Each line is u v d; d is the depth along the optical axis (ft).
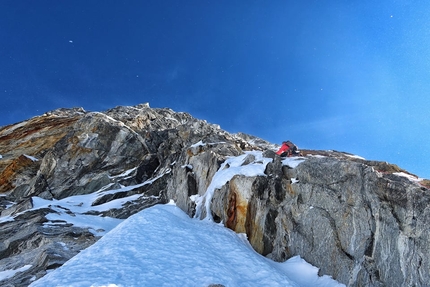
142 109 184.14
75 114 163.63
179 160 95.71
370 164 60.23
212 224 57.57
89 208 90.99
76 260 36.76
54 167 116.06
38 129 138.82
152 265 35.42
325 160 52.75
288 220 50.90
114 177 114.62
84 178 114.01
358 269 40.29
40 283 30.94
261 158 66.03
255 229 53.67
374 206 43.04
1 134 137.80
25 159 120.78
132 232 45.37
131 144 125.80
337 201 47.11
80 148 120.67
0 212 96.63
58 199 107.14
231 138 108.37
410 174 55.83
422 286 35.60
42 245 56.18
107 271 32.96
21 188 110.73
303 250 46.80
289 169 57.41
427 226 37.60
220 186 62.75
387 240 40.01
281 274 39.70
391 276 38.01
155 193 100.27
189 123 132.46
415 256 37.22
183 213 62.90
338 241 44.16
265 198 55.98
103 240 43.52
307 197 50.90
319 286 41.14
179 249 41.22
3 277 44.86
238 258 42.63
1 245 60.49
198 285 32.50
